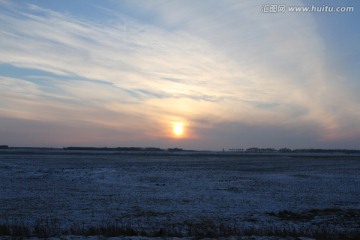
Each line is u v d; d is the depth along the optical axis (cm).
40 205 2194
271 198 2564
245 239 1162
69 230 1430
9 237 1184
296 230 1459
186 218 1825
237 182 3675
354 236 1273
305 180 3912
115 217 1844
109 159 9156
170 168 5806
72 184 3347
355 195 2758
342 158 11650
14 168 5038
